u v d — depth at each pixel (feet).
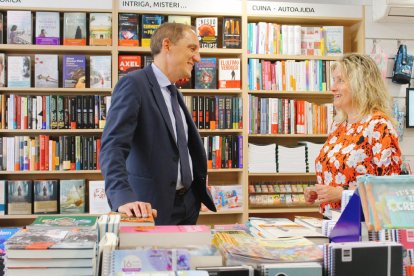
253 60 13.00
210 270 3.40
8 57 12.19
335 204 6.68
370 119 6.73
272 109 13.01
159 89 6.57
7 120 12.10
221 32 13.37
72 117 12.24
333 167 7.02
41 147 12.17
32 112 12.16
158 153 6.31
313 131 13.19
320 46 13.39
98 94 12.96
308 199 7.00
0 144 12.10
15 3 12.13
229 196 12.79
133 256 3.43
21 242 3.70
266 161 13.00
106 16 12.48
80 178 13.12
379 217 3.83
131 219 4.42
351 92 7.00
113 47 12.45
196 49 6.98
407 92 13.96
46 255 3.55
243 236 4.55
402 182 3.97
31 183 12.24
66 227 4.61
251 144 13.00
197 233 3.95
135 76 6.34
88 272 3.59
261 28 13.05
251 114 12.95
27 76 12.23
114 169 5.55
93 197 12.26
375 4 13.80
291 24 14.19
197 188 7.01
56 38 12.34
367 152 6.65
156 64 6.82
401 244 3.58
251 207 13.21
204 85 12.85
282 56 13.08
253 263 3.61
